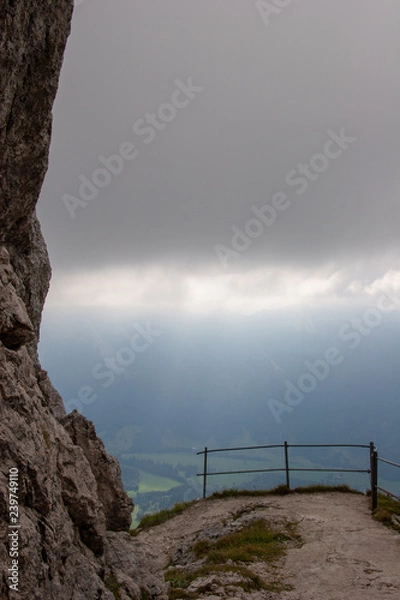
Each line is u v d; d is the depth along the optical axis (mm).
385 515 14555
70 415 8680
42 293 9039
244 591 9609
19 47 5750
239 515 16391
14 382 5855
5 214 6918
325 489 18656
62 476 6652
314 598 9492
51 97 6504
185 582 10305
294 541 13188
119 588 6934
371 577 10414
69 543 6137
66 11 6375
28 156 6633
